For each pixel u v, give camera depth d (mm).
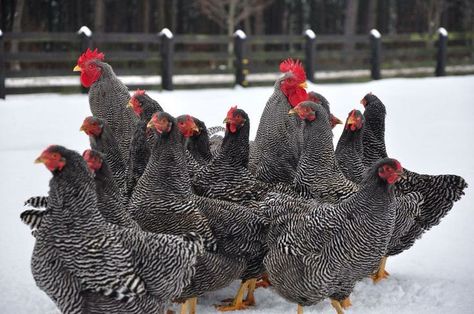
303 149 7145
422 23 45531
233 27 36625
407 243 7402
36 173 11562
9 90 20484
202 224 6355
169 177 6371
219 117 17078
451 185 7289
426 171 11773
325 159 7004
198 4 37562
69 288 5352
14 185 10727
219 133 11883
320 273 6059
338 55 27812
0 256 7730
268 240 6547
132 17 37125
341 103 20594
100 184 5809
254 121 16672
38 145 13812
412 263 7875
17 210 9391
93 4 35062
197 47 37562
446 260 7938
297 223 6277
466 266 7738
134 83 23609
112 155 7156
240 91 23562
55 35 21000
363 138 8078
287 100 7941
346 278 6180
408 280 7383
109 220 5836
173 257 5578
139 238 5562
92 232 5309
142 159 7074
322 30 42875
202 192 7129
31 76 20609
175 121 6395
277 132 7914
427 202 7348
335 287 6219
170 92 22688
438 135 15680
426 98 22750
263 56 25922
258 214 6699
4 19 31312
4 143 13953
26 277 7219
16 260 7641
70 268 5305
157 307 5660
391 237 6746
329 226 6039
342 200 6766
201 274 6316
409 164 12367
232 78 25703
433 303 6797
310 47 26359
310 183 7023
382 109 8055
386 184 5891
